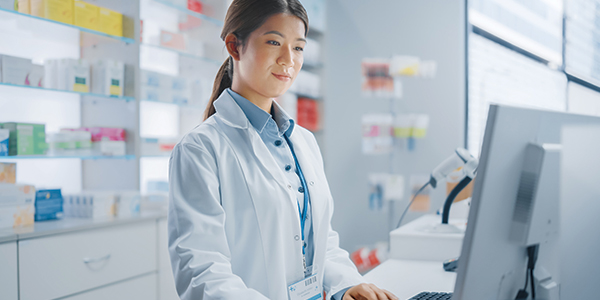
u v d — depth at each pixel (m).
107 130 2.35
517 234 0.65
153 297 2.28
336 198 4.16
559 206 0.70
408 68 3.46
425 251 1.61
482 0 3.93
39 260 1.78
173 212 0.96
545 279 0.69
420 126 3.60
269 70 1.06
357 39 4.10
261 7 1.04
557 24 3.93
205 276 0.87
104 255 2.03
